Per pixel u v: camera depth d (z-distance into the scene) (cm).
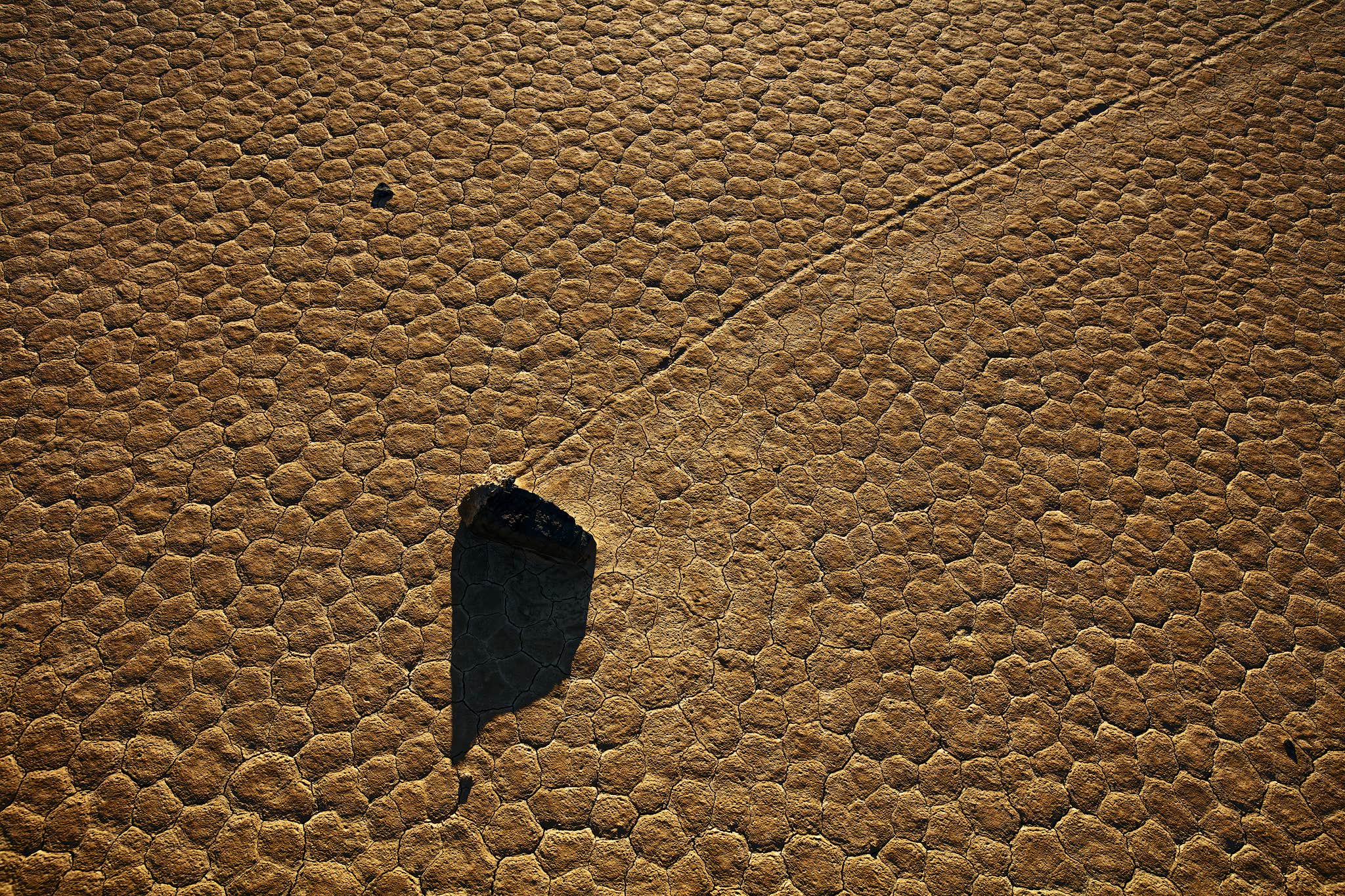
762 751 509
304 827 475
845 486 606
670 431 622
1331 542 596
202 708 506
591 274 689
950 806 498
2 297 648
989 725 523
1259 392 660
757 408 636
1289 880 484
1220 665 548
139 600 539
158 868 461
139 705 505
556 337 657
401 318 658
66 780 480
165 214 698
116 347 634
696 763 504
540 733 508
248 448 598
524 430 616
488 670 527
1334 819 502
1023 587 573
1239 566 586
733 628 548
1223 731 527
